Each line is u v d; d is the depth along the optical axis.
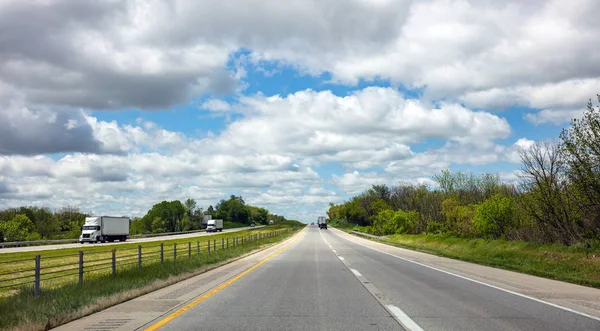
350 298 10.83
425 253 32.03
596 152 21.52
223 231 143.62
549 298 10.76
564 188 25.25
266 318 8.31
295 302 10.23
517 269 18.56
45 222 114.06
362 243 51.41
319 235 87.81
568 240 25.11
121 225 78.25
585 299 10.63
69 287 13.16
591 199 22.62
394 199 107.06
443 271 18.11
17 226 83.88
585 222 24.58
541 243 26.98
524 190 28.11
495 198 32.03
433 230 49.66
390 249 37.94
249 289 12.70
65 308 9.34
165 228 153.88
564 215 25.81
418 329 7.28
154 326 7.74
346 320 8.06
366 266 20.78
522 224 30.06
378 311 8.99
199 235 109.06
